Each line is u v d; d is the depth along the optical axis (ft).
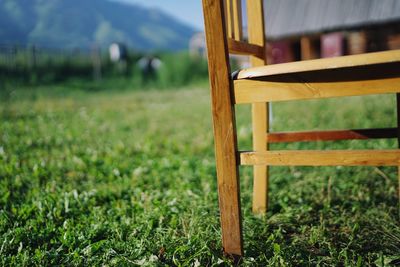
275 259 5.15
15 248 5.89
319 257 5.27
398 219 6.35
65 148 13.61
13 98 36.06
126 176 9.90
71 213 7.29
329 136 6.40
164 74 60.03
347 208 7.20
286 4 45.83
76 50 66.69
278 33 43.78
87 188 9.03
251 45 6.10
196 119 20.17
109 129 18.11
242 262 5.09
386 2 39.37
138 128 18.15
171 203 7.48
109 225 6.61
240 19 5.79
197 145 13.29
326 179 8.93
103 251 5.74
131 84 57.77
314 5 43.91
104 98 37.78
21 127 18.43
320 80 4.29
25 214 7.08
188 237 5.83
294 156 4.55
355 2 41.19
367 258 5.24
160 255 5.47
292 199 7.78
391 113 16.53
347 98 23.85
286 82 4.44
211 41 4.70
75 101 34.19
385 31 41.45
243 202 7.66
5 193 8.36
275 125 16.31
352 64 3.92
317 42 47.75
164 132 16.61
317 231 6.00
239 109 22.95
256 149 6.75
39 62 60.18
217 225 6.40
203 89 46.34
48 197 7.75
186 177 9.56
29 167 10.94
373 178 8.63
